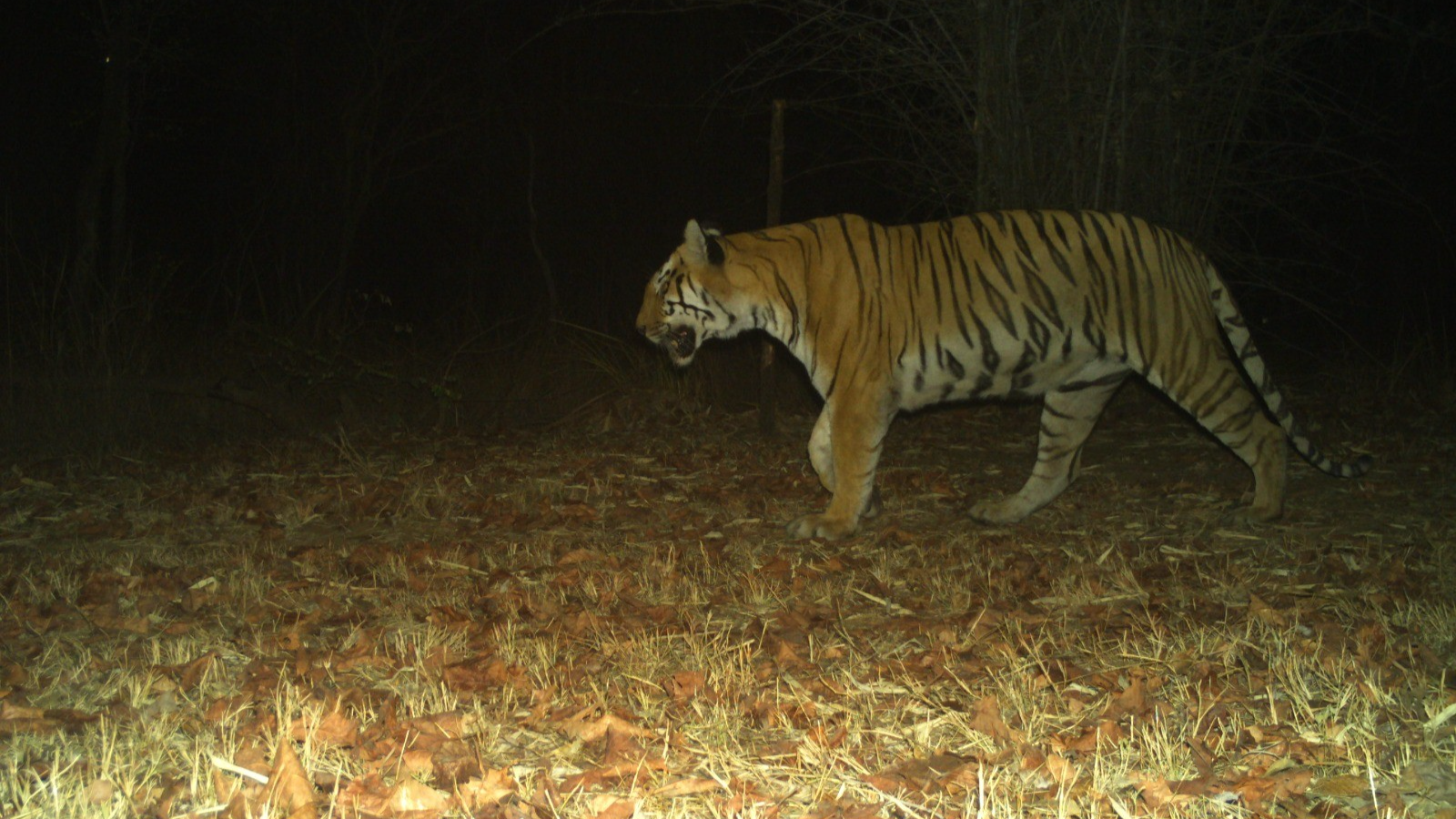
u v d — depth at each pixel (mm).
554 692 4348
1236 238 11312
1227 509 7102
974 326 6613
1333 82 10672
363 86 16156
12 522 7164
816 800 3473
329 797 3447
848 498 6715
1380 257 18016
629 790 3547
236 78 16859
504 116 18969
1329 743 3715
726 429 10336
